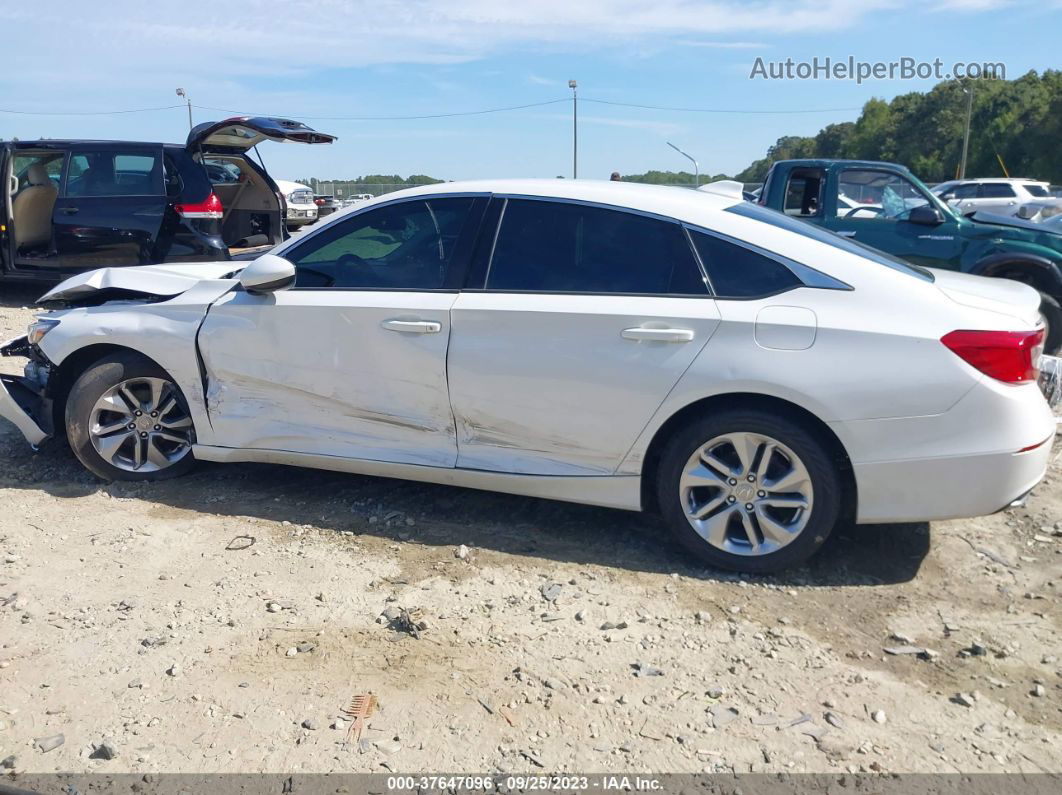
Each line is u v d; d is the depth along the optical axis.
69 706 2.91
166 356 4.45
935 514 3.55
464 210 4.12
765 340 3.56
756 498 3.70
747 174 30.62
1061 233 7.70
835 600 3.62
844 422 3.48
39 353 4.86
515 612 3.50
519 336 3.86
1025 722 2.86
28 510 4.38
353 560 3.91
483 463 4.07
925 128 66.88
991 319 3.49
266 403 4.36
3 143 9.31
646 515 4.41
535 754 2.70
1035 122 58.38
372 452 4.24
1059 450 5.35
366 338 4.09
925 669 3.14
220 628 3.37
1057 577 3.80
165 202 9.17
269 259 4.16
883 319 3.50
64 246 9.24
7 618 3.42
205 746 2.72
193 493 4.61
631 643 3.28
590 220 3.93
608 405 3.76
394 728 2.81
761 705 2.93
